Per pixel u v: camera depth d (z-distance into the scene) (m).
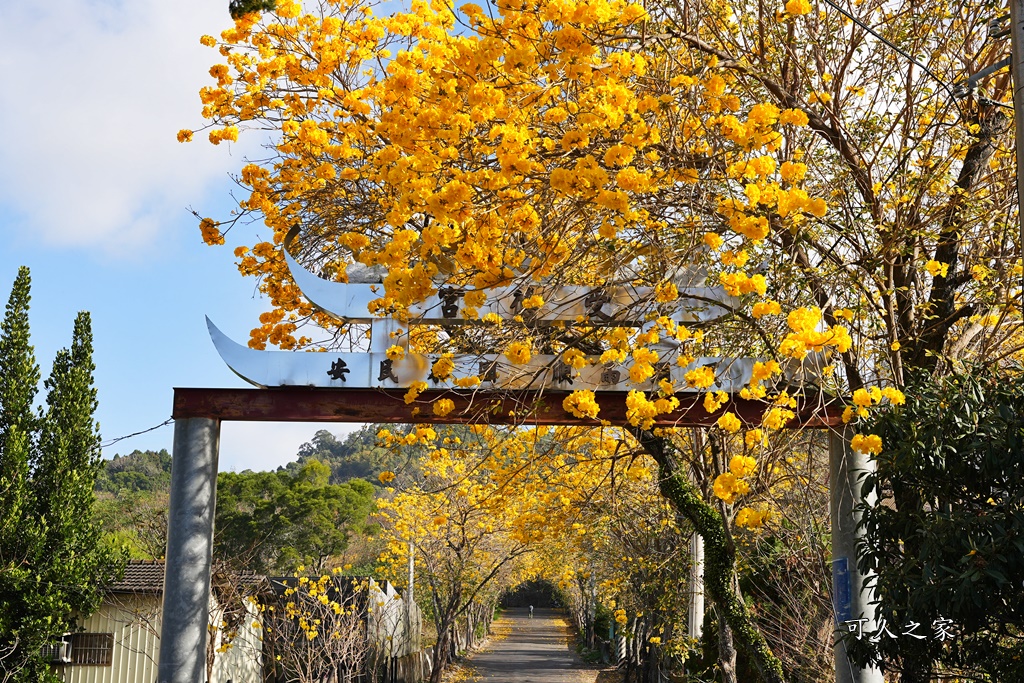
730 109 4.45
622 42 4.89
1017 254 5.36
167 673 6.04
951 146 5.50
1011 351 5.71
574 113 4.55
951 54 5.74
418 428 6.43
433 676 18.34
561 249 4.70
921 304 5.61
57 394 12.66
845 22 5.69
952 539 4.29
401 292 4.61
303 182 6.80
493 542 20.56
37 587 11.92
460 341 5.93
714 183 4.74
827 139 5.52
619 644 24.33
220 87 6.54
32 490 12.31
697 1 5.41
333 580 19.30
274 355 6.08
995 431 4.36
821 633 7.44
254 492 30.67
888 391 4.66
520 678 24.41
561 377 5.71
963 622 4.35
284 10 6.28
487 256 4.64
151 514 17.12
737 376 5.47
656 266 4.92
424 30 5.02
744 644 6.72
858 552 5.03
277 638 16.41
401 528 18.81
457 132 4.67
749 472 4.34
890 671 5.27
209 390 6.28
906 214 5.42
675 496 7.01
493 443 7.86
